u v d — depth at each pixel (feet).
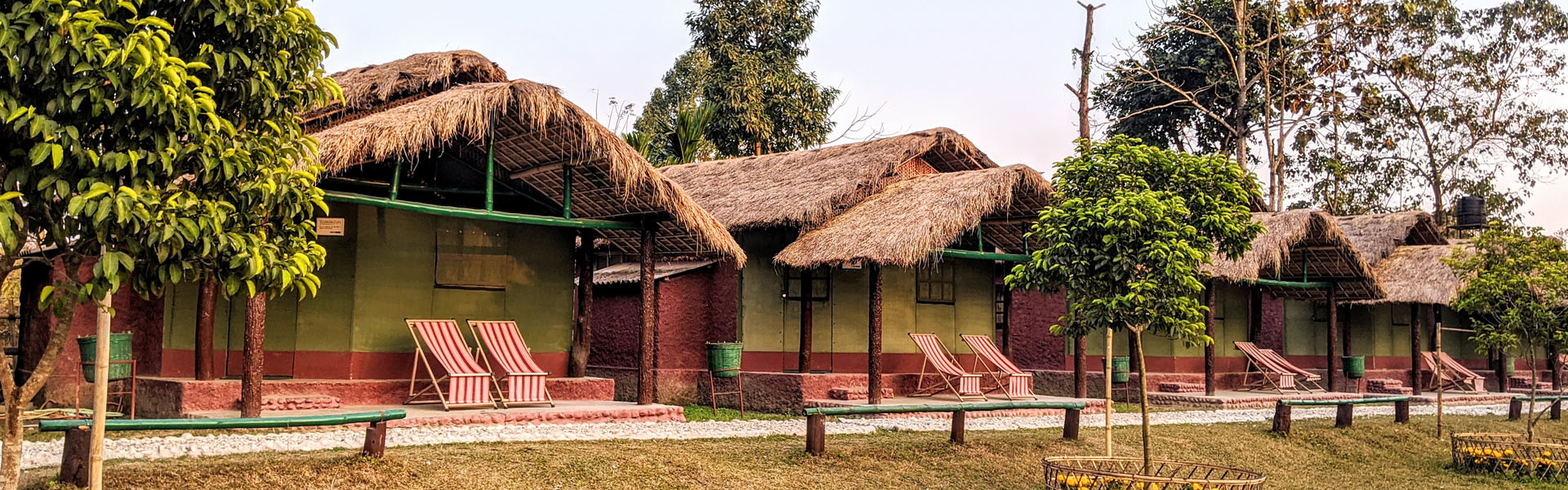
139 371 38.29
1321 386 68.18
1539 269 41.55
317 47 18.37
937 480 30.12
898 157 49.60
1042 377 59.00
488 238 40.73
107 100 15.06
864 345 48.88
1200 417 46.96
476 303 40.14
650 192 36.99
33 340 41.14
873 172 48.78
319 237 36.76
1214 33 91.66
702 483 26.84
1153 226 27.61
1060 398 49.60
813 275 48.29
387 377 37.65
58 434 29.86
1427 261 68.03
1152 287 27.30
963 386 45.93
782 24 90.94
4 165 15.65
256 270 16.72
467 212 34.50
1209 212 28.48
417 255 38.83
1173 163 28.73
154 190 15.69
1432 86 98.68
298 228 18.97
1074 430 36.65
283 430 30.71
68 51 14.70
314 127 40.37
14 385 17.12
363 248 37.52
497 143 38.40
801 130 90.48
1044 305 60.34
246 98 17.35
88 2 15.23
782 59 89.97
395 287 38.17
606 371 51.70
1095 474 26.13
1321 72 96.48
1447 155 102.27
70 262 16.78
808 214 45.85
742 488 26.91
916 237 40.81
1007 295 53.47
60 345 16.89
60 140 15.08
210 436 28.45
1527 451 37.22
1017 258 46.57
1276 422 41.91
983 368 51.19
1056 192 30.14
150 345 37.88
